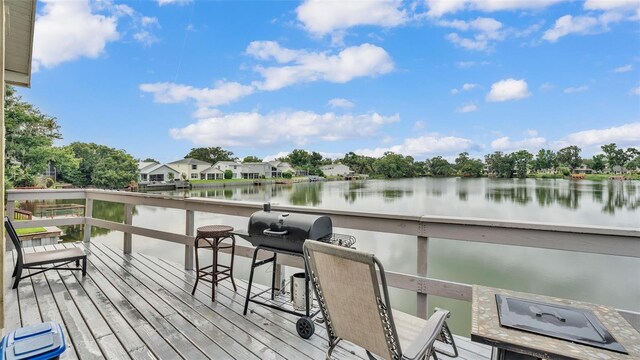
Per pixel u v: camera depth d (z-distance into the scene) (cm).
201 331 240
